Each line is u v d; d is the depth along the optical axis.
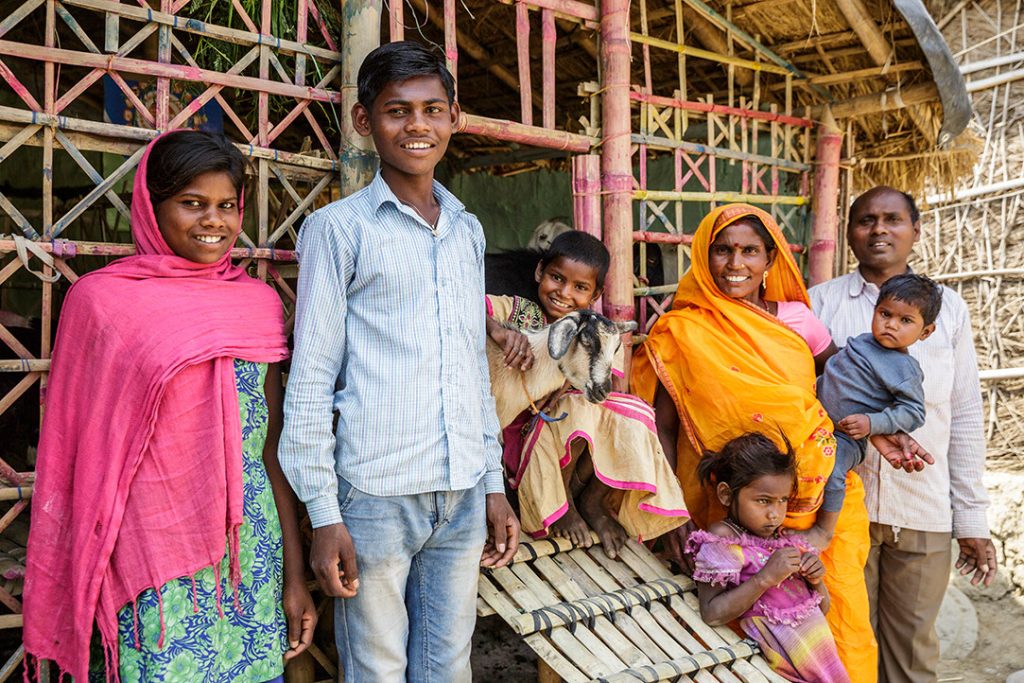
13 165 5.39
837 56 3.97
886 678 3.46
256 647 2.14
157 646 2.01
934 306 2.91
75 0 2.32
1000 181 5.90
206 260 2.17
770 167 4.14
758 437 2.89
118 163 5.39
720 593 2.93
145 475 2.02
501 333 2.63
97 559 2.01
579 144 3.35
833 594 3.08
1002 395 5.84
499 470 2.45
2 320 3.63
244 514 2.13
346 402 2.18
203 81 2.53
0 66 2.23
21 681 2.61
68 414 2.11
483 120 3.03
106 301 2.06
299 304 2.16
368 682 2.27
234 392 2.08
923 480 3.27
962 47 6.08
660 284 4.04
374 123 2.21
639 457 2.80
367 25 2.68
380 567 2.21
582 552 3.02
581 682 2.50
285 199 2.87
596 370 2.62
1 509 3.21
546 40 3.25
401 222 2.21
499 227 5.91
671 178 4.67
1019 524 5.04
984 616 4.84
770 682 2.80
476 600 2.58
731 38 3.87
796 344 3.12
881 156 4.48
